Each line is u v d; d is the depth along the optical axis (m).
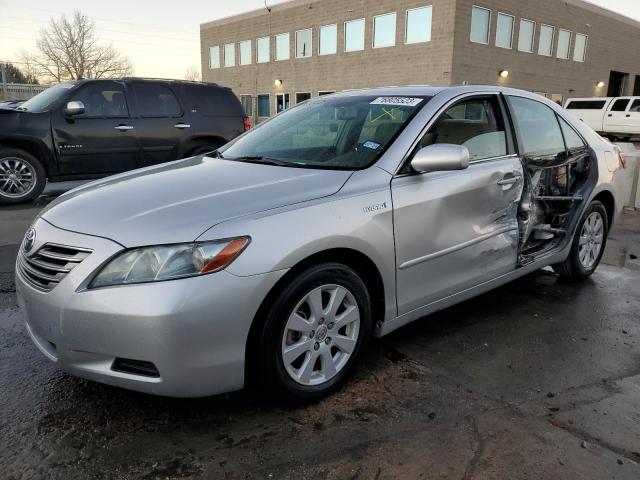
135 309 2.25
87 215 2.60
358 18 27.22
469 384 2.98
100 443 2.42
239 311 2.37
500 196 3.60
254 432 2.52
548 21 28.17
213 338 2.33
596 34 31.77
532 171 3.95
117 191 2.89
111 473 2.23
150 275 2.28
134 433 2.49
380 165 3.02
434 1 23.83
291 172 3.04
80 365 2.41
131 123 8.31
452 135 3.46
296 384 2.65
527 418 2.66
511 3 25.75
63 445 2.40
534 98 4.24
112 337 2.29
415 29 24.84
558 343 3.53
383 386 2.94
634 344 3.55
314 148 3.39
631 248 5.99
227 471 2.25
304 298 2.60
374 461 2.33
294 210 2.57
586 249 4.69
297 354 2.63
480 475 2.25
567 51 30.08
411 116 3.29
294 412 2.68
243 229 2.40
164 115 8.58
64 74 52.91
